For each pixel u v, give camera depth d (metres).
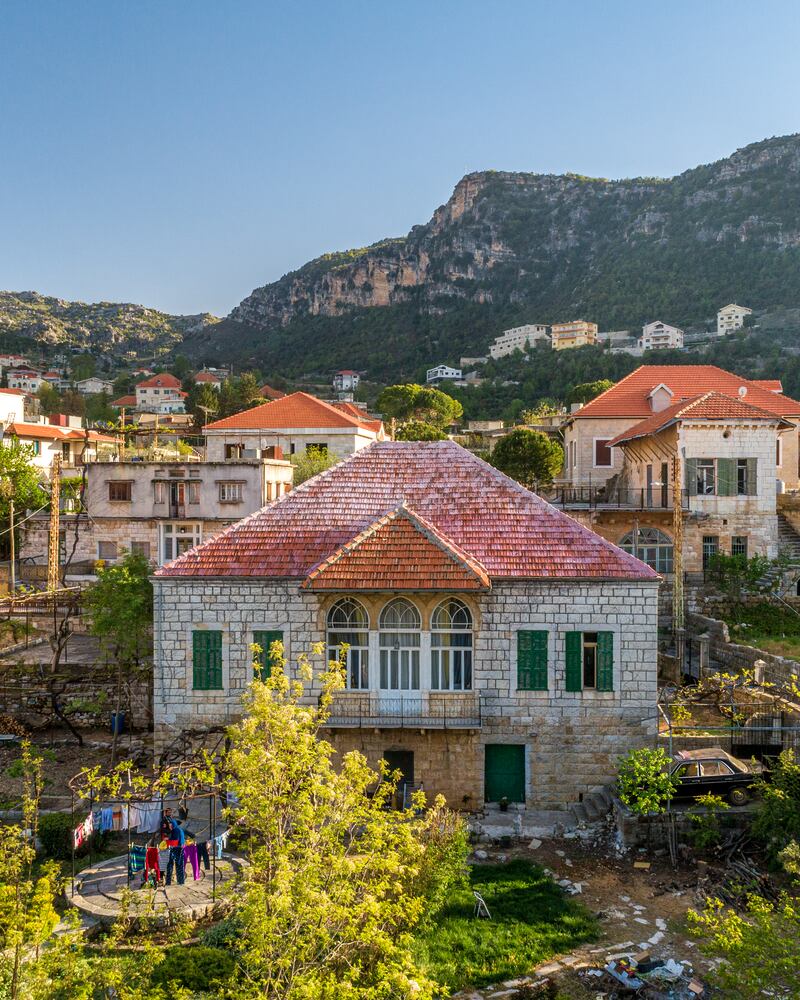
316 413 69.75
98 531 49.81
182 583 23.48
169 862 18.12
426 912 16.84
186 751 22.64
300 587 22.84
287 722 13.12
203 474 49.34
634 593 22.64
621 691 22.73
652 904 18.02
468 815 22.59
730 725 24.58
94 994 13.55
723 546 44.03
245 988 11.84
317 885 11.84
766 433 43.69
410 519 23.84
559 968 15.67
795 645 35.41
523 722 22.88
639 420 57.47
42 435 71.38
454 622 23.12
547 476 68.44
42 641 37.62
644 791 20.39
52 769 25.80
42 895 12.48
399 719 22.41
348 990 10.98
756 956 12.38
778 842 18.98
